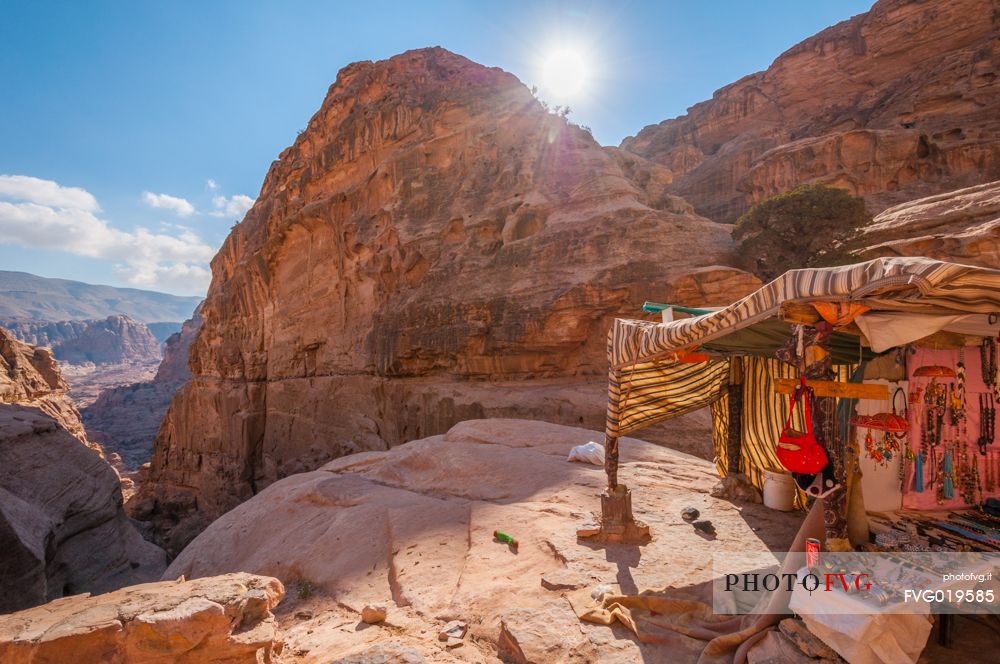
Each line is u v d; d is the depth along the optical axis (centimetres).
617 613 432
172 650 356
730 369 757
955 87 4344
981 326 450
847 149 4097
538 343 2647
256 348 5225
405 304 3316
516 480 892
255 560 770
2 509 1505
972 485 512
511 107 3806
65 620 358
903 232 2820
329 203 4344
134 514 5309
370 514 782
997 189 2697
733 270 2314
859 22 5844
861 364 491
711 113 7100
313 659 443
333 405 4075
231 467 5028
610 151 4147
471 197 3519
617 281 2525
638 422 721
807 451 383
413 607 510
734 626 407
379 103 4538
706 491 805
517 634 416
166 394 14588
